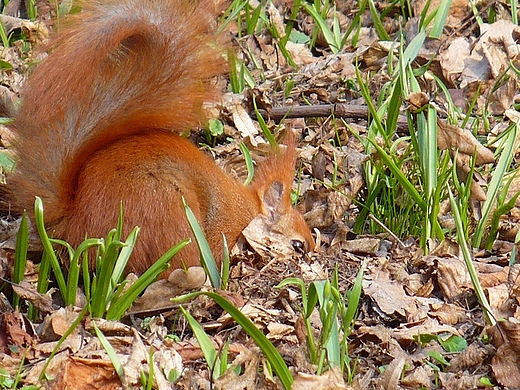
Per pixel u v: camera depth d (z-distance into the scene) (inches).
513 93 459.8
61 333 280.2
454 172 368.5
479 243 363.9
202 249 306.5
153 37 331.9
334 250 358.9
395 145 404.2
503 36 495.8
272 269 341.4
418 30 509.7
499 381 276.8
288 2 543.8
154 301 306.2
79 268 303.9
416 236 376.2
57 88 310.3
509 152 370.3
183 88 338.6
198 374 271.3
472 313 319.9
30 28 474.9
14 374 266.5
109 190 310.8
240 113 435.2
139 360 262.4
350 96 469.7
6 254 317.4
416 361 287.9
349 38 518.6
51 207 314.3
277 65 495.2
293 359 276.7
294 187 409.1
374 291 324.2
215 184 344.5
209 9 350.9
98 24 318.3
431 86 471.2
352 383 258.2
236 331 299.3
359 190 397.7
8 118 384.5
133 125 330.6
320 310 265.1
